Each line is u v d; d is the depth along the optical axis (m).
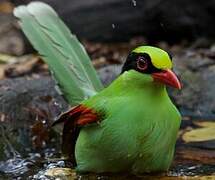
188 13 18.59
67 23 18.95
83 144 9.19
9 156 10.51
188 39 18.89
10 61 17.39
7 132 11.23
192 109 12.83
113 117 8.84
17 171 9.86
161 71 8.65
